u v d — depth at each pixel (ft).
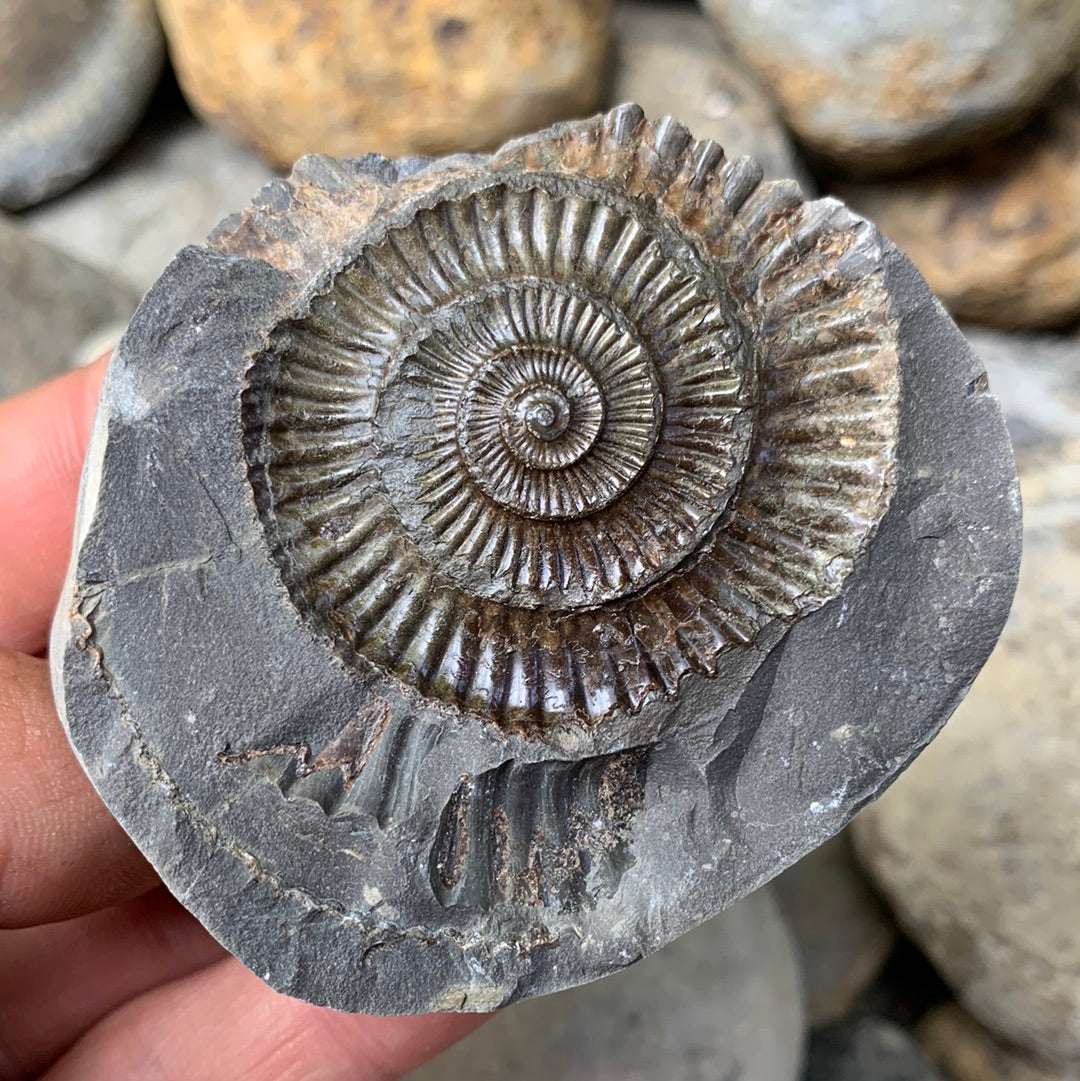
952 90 0.45
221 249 0.28
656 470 0.28
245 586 0.27
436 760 0.28
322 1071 0.34
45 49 0.52
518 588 0.28
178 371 0.27
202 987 0.35
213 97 0.51
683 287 0.28
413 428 0.28
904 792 0.45
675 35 0.55
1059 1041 0.43
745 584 0.29
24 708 0.30
